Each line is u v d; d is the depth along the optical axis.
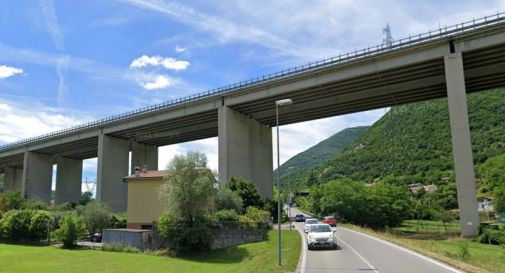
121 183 96.06
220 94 74.94
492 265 19.12
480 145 126.56
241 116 79.06
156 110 83.62
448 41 53.97
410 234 57.50
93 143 102.94
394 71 59.62
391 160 151.75
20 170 140.50
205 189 42.69
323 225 31.78
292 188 174.75
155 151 106.88
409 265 20.42
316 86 65.56
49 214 58.44
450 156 133.88
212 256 38.81
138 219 53.81
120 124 90.38
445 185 117.88
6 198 86.62
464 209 49.38
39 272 30.83
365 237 40.19
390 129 171.25
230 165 73.19
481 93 148.38
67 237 49.22
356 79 62.62
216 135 95.38
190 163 43.22
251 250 39.16
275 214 74.19
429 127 152.00
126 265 34.22
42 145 107.94
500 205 68.06
